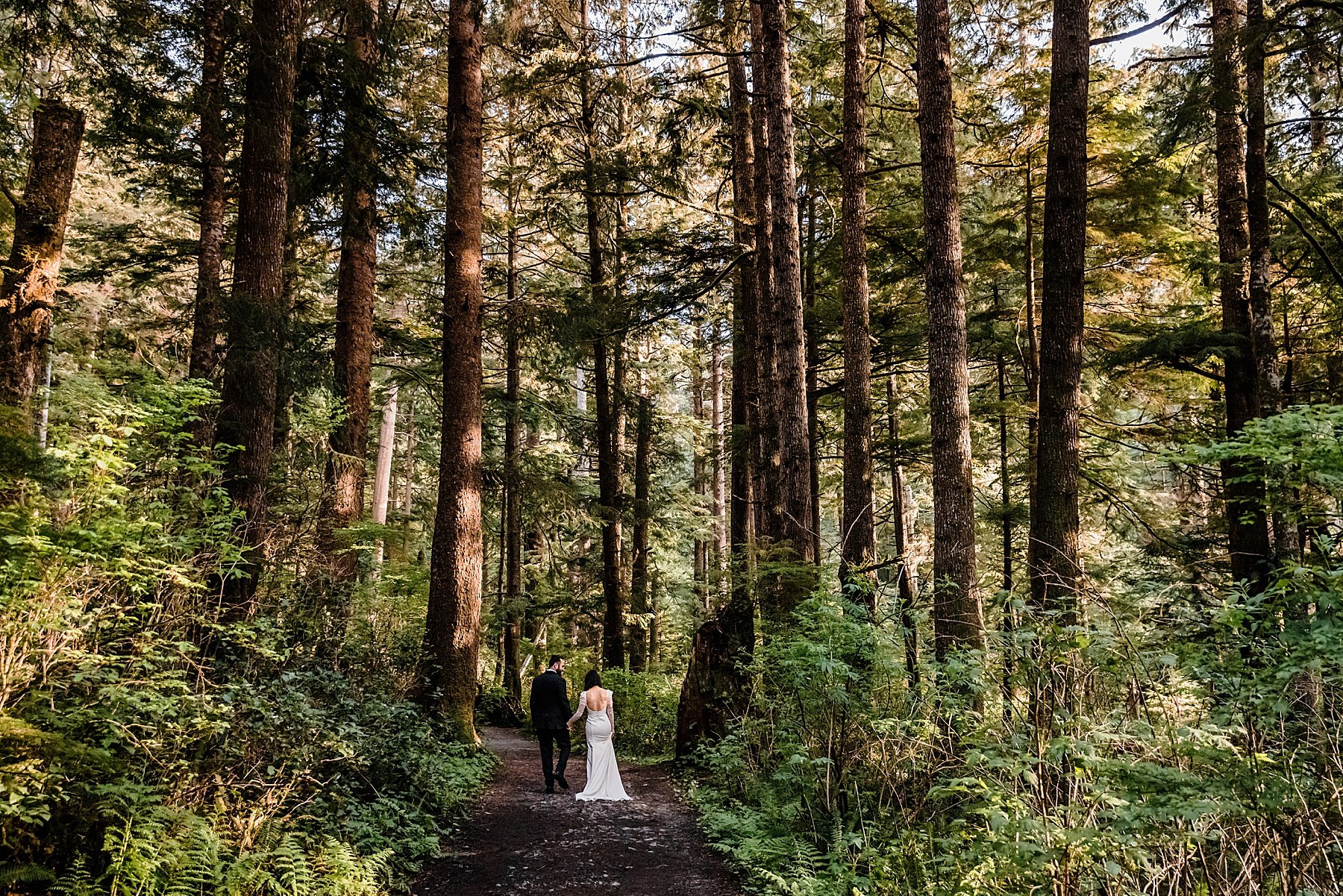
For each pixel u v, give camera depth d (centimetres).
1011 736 452
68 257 1455
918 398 2030
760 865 594
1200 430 1535
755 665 804
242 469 737
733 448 1457
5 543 397
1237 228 1200
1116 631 455
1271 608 400
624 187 1469
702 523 2586
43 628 411
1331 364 1420
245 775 504
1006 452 1828
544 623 2419
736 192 1353
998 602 520
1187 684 439
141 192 1325
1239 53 1017
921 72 846
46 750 369
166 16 885
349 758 582
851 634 648
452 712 1053
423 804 711
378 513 2241
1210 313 1524
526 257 2247
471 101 1163
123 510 458
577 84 1475
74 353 805
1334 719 394
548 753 930
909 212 1584
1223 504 1269
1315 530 513
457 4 1159
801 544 1031
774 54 1102
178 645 463
